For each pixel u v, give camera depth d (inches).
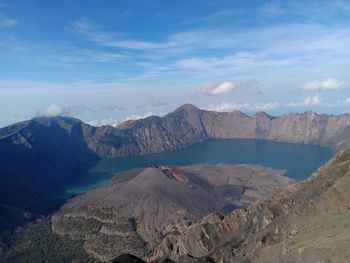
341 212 3848.4
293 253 3280.0
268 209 5196.9
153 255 6934.1
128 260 3966.5
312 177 5334.6
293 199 5083.7
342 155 5300.2
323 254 2896.2
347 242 2903.5
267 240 4320.9
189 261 4788.4
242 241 5019.7
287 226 4306.1
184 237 6225.4
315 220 3961.6
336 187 4148.6
